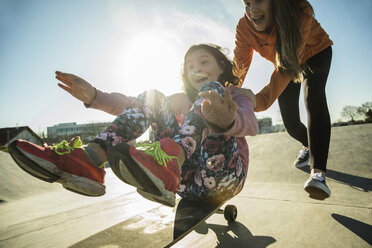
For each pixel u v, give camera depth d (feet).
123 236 4.66
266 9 6.16
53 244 5.46
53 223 7.20
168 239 4.23
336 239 4.41
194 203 5.03
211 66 5.22
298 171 10.85
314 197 6.03
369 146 11.35
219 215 6.36
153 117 4.18
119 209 8.30
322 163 6.07
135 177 2.81
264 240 4.64
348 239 4.37
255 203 7.29
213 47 5.30
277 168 11.76
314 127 6.40
